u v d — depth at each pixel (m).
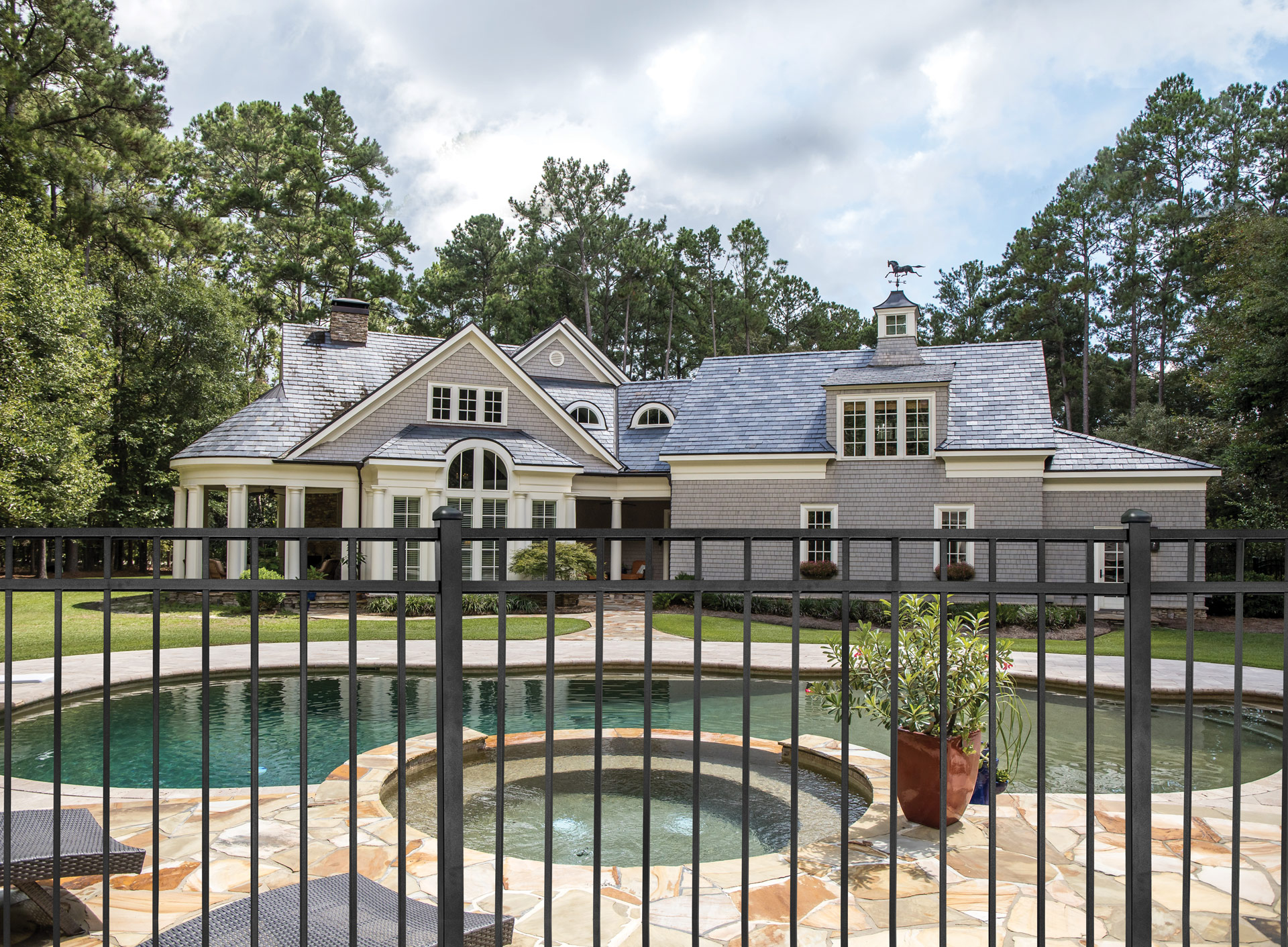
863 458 18.69
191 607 17.34
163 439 26.12
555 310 41.62
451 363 20.30
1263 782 5.70
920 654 4.52
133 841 4.30
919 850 4.16
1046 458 17.59
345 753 7.09
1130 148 35.78
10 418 15.37
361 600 18.27
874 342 49.16
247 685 9.55
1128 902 2.35
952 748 4.41
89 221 23.67
